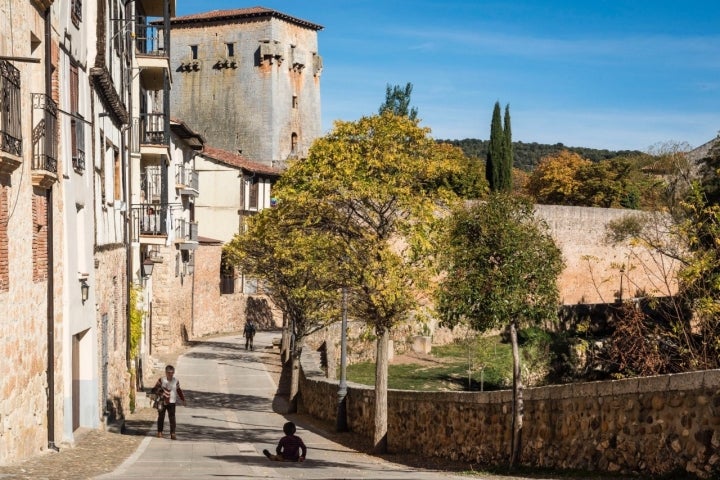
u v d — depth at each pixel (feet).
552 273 63.67
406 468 64.08
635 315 69.46
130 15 111.55
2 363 43.21
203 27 361.10
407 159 78.74
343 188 78.95
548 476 49.37
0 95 42.24
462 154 269.03
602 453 48.08
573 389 51.72
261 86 352.49
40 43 51.90
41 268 52.75
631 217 243.60
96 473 46.01
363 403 93.35
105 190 80.59
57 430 56.85
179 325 185.06
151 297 163.02
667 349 71.56
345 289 87.92
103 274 77.41
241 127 354.95
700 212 68.49
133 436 76.43
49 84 52.85
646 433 44.14
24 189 47.96
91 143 69.62
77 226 65.67
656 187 242.37
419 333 176.96
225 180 235.40
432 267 79.56
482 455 65.36
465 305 63.67
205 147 246.47
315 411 110.63
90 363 68.90
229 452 70.49
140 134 125.08
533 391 56.85
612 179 313.32
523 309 62.44
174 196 180.24
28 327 49.03
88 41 72.79
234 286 234.38
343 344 98.27
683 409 41.32
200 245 209.77
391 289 78.13
